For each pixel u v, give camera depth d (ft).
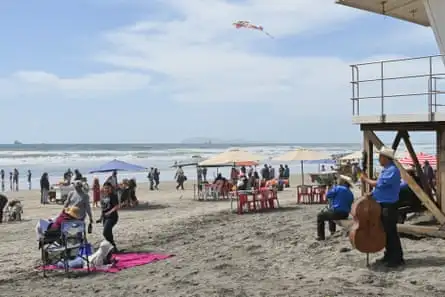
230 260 35.47
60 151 405.59
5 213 75.20
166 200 96.63
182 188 127.34
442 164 35.09
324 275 28.17
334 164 168.14
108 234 41.09
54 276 33.65
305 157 92.84
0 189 139.64
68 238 34.53
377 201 28.45
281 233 45.14
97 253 35.88
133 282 30.58
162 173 197.77
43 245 34.47
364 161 38.34
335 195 38.40
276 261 33.53
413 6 39.40
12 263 39.60
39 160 281.74
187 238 48.19
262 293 25.04
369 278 26.27
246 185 86.02
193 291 26.76
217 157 91.66
